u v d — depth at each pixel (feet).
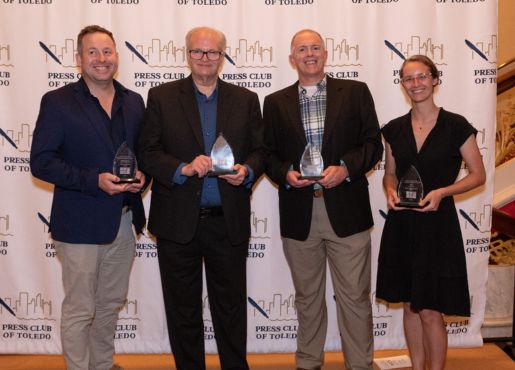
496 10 9.73
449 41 9.79
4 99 9.82
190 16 9.78
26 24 9.71
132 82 9.87
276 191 10.10
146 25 9.79
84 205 7.85
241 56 9.86
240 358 8.75
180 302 8.55
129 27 9.77
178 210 8.17
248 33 9.83
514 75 10.84
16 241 10.09
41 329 10.29
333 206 8.39
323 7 9.77
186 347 8.64
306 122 8.57
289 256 8.96
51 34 9.72
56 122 7.73
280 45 9.84
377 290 8.21
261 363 10.22
